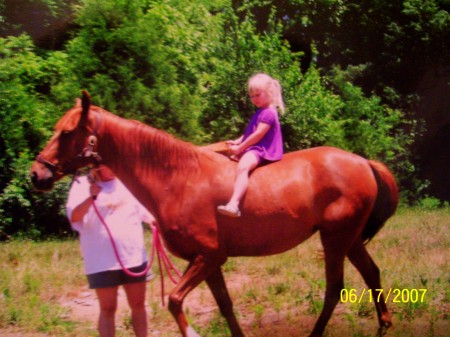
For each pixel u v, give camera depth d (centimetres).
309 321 667
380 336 605
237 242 561
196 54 1594
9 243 1184
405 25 2444
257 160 568
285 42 1738
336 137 1722
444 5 2498
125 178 549
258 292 781
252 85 580
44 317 696
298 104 1611
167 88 1305
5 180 1354
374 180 601
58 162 525
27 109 1356
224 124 1520
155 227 560
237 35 1616
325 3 2530
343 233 581
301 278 853
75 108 539
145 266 523
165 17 1562
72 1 1828
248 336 627
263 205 557
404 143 2202
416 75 2494
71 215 508
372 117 2058
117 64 1297
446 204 2144
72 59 1337
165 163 550
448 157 2458
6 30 1788
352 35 2653
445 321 641
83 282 874
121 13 1323
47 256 1018
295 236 575
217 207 550
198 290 821
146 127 552
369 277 627
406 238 1130
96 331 662
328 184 577
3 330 668
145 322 532
